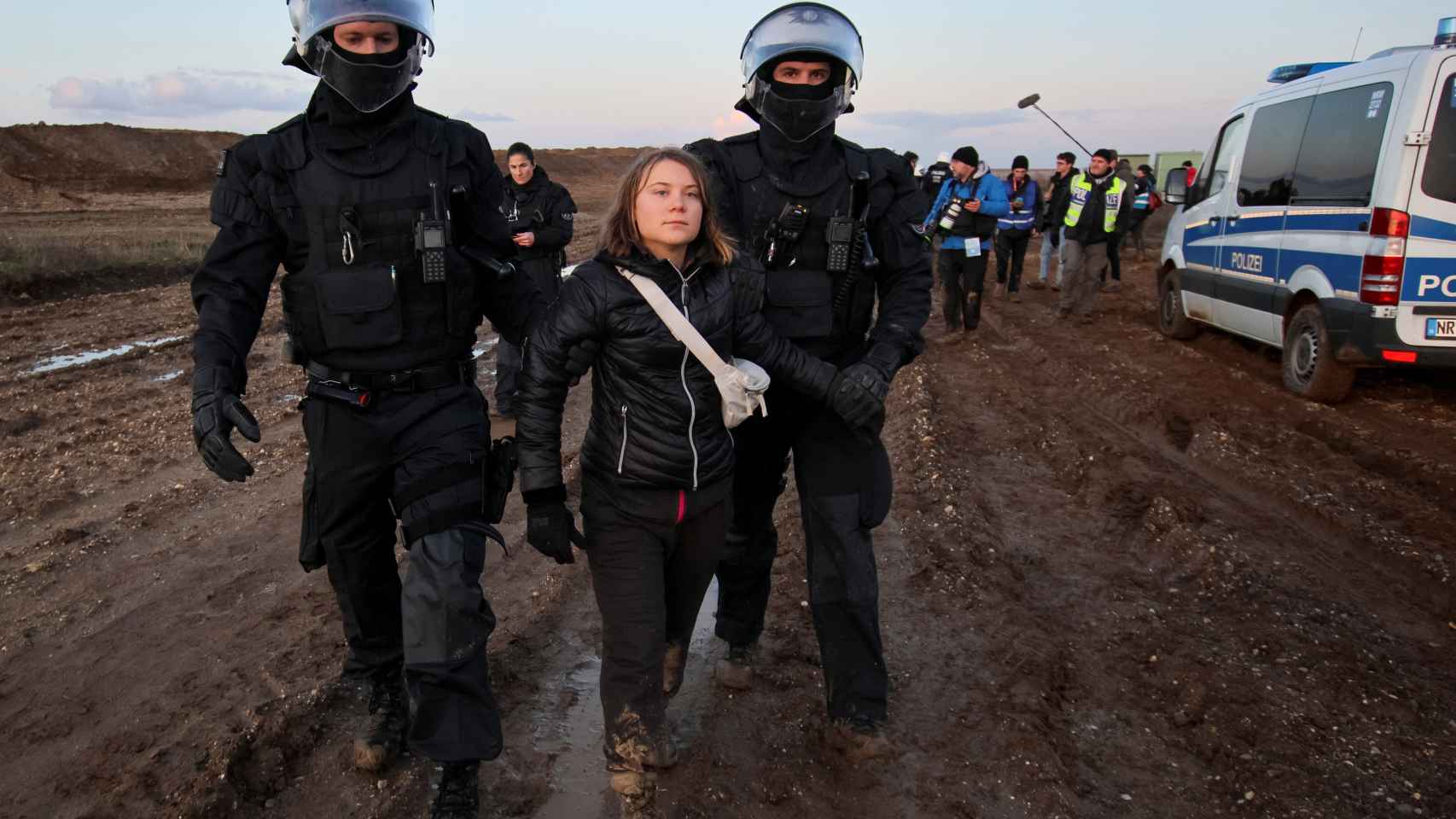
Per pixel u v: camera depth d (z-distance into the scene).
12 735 3.06
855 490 2.75
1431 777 2.81
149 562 4.37
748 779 2.81
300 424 6.67
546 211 6.50
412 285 2.54
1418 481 5.53
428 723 2.41
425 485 2.50
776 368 2.61
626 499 2.49
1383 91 6.70
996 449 6.36
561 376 2.44
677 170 2.35
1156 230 25.67
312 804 2.74
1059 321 11.78
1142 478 5.62
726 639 3.31
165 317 10.95
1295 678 3.37
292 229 2.49
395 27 2.39
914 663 3.52
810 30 2.54
